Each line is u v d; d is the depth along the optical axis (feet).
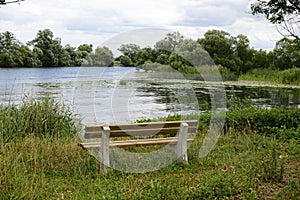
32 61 153.17
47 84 85.66
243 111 29.99
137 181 16.69
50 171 17.97
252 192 14.42
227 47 106.11
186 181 16.38
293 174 17.24
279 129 26.76
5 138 22.61
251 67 108.88
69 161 19.27
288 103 55.31
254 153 21.22
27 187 14.40
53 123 26.32
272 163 17.42
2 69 139.54
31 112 25.99
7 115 25.77
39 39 156.76
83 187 15.93
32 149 19.24
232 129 26.35
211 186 14.92
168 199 13.96
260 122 27.84
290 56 99.81
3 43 152.25
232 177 15.90
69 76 111.24
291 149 22.35
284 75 91.50
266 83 90.79
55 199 14.32
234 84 87.30
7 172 15.03
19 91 69.72
